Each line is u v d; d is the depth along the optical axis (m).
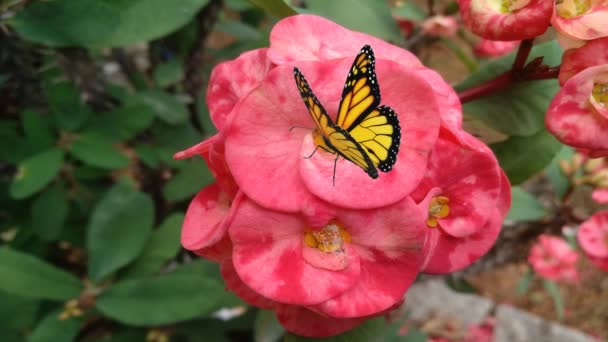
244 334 0.48
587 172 0.32
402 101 0.17
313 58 0.18
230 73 0.19
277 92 0.16
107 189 0.40
